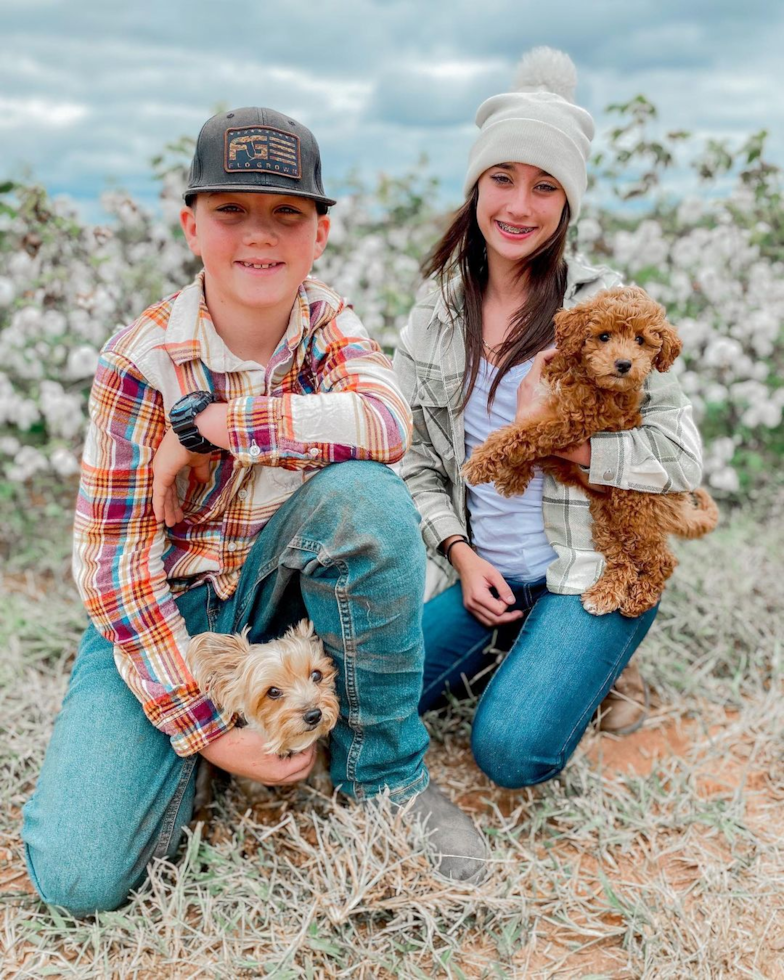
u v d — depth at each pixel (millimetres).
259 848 2205
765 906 2082
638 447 2281
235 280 1953
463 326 2572
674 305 4711
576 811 2377
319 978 1897
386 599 1981
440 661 2656
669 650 3145
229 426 1921
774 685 2922
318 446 1961
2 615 3336
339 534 1954
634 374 2105
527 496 2525
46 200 3902
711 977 1887
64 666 3121
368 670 2070
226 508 2188
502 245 2432
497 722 2299
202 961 1936
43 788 2090
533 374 2371
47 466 4066
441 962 1907
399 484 2033
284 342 2088
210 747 2080
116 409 2029
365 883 1983
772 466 4680
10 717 2715
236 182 1814
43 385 4117
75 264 4262
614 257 4539
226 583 2244
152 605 2070
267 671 1998
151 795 2053
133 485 2057
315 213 1974
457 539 2602
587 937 2021
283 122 1887
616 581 2371
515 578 2604
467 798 2482
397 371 2734
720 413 4688
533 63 2551
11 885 2148
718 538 3877
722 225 4746
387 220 6004
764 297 4562
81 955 1939
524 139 2303
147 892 2104
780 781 2527
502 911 2014
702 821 2342
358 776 2193
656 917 2037
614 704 2750
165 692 2039
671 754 2648
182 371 2039
